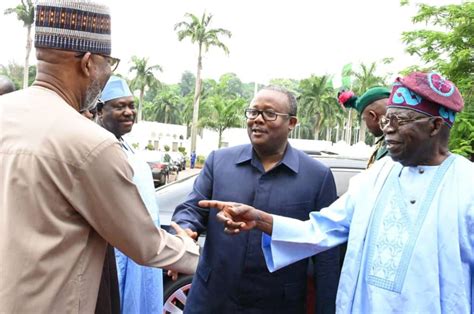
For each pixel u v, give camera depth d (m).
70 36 1.65
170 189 4.55
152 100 73.31
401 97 1.92
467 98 8.02
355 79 41.31
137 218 1.67
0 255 1.53
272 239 2.20
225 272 2.54
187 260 1.87
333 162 4.27
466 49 8.36
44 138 1.56
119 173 1.60
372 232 1.98
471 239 1.78
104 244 1.70
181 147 45.53
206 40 41.16
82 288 1.61
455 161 1.92
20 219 1.54
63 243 1.56
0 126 1.61
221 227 2.59
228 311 2.53
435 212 1.83
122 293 3.01
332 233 2.22
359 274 1.98
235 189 2.60
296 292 2.55
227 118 42.19
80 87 1.73
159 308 3.21
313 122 55.34
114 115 3.23
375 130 3.08
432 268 1.79
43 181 1.54
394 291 1.84
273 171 2.59
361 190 2.10
